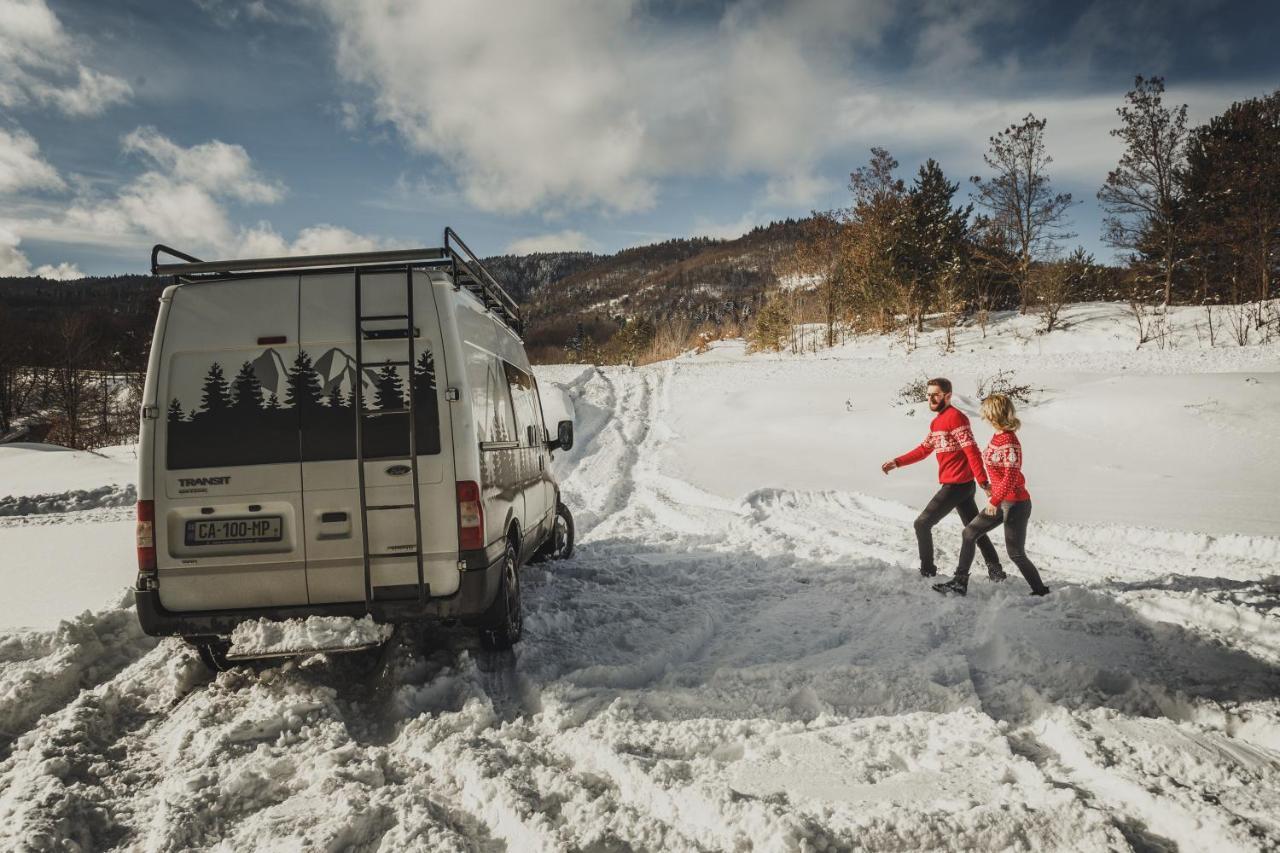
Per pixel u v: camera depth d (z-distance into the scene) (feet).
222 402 13.91
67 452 60.85
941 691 12.93
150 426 13.83
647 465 49.62
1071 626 15.29
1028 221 112.78
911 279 114.42
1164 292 109.50
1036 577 17.98
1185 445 41.78
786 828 8.48
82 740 12.14
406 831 9.03
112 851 9.21
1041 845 8.45
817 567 22.91
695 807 9.32
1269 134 94.73
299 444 13.80
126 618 17.87
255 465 13.75
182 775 10.86
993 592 18.85
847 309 124.88
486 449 15.07
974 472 19.45
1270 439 40.86
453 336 14.17
